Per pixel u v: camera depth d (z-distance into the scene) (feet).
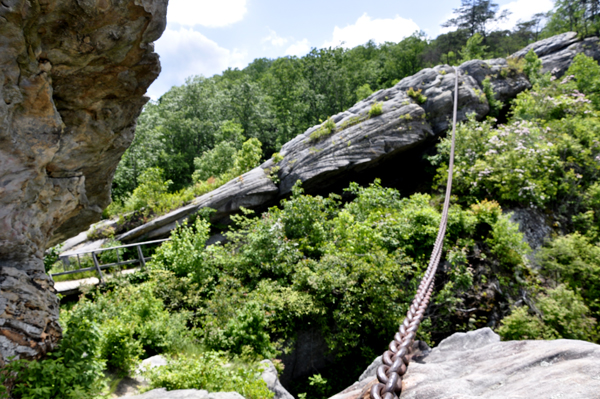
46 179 14.66
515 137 53.78
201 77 125.90
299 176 58.23
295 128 123.75
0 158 11.27
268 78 164.35
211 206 54.03
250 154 67.77
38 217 14.32
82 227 22.54
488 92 73.72
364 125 61.00
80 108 14.30
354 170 60.80
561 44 97.66
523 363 5.71
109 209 56.59
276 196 59.67
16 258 13.42
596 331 31.55
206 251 36.37
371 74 143.54
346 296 31.48
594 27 98.63
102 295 29.73
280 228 37.40
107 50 12.50
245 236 39.27
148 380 18.61
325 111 120.88
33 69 10.99
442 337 34.91
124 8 11.45
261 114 127.65
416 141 61.31
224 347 25.05
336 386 31.55
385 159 62.85
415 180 66.08
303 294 32.24
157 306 27.04
